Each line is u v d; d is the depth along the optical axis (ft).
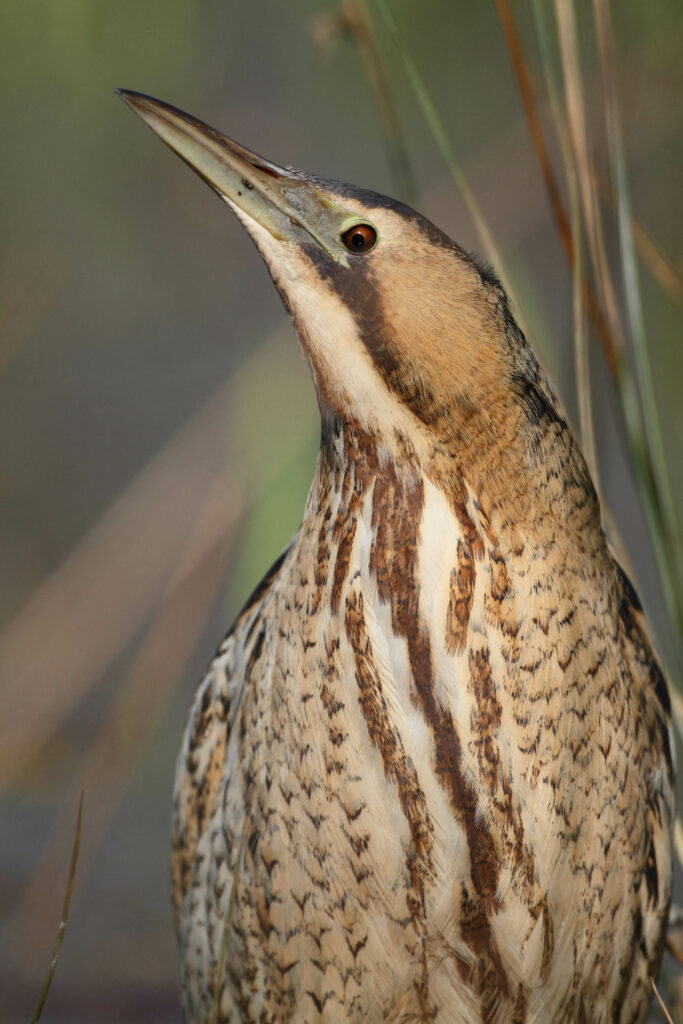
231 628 18.01
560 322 21.86
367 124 27.32
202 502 22.62
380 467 17.66
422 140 27.02
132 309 30.42
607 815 17.72
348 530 17.67
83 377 29.66
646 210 20.49
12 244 28.19
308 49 26.71
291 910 17.74
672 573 18.07
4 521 26.35
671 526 18.08
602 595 17.72
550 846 17.67
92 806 19.12
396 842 17.67
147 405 29.22
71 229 29.86
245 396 19.10
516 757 17.66
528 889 17.67
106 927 18.84
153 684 19.26
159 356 30.07
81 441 28.50
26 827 19.13
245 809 17.80
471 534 17.65
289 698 17.71
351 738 17.66
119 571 22.17
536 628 17.66
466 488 17.65
